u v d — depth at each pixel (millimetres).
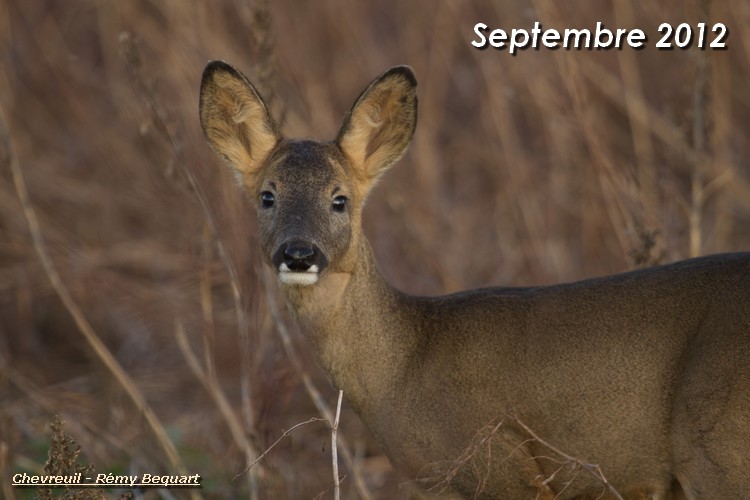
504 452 8984
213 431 12938
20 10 19656
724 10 16188
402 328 9422
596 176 14742
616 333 8844
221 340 14125
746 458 8305
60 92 19016
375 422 9438
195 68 16062
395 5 19281
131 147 17391
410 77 9859
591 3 16328
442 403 9156
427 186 16125
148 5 18547
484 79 17219
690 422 8484
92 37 19781
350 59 18219
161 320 14812
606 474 8898
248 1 13117
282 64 17234
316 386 13094
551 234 15406
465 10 17672
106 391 13328
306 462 12367
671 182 14023
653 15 16438
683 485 8633
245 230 12133
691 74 13195
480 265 15484
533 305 9195
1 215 16594
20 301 15617
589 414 8844
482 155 17109
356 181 9781
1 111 13914
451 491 9234
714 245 14562
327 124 16531
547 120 15781
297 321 9492
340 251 9352
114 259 16062
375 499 11352
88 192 17156
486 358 9109
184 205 14539
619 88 15820
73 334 15320
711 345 8469
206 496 11273
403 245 15320
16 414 13078
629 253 11391
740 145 16328
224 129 10047
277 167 9609
